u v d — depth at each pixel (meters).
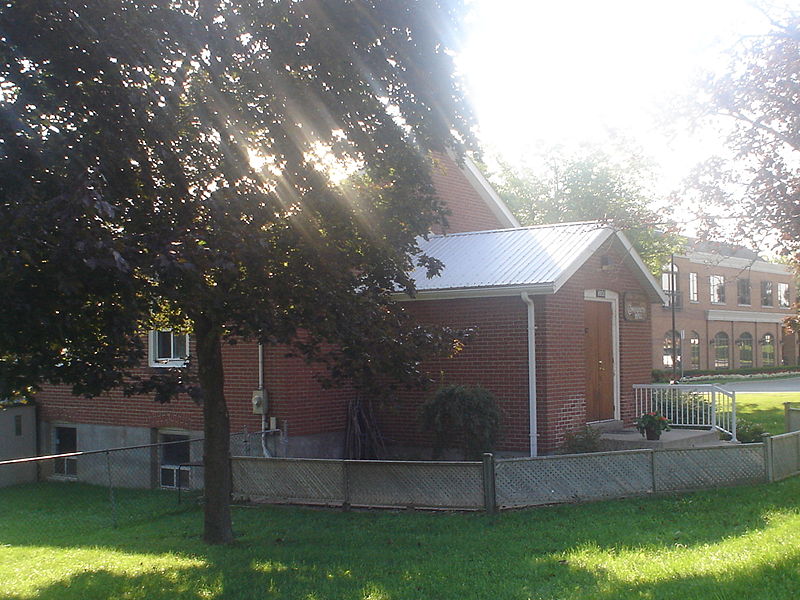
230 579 8.09
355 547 9.41
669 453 11.56
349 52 9.18
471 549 8.91
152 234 7.31
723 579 6.92
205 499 10.02
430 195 9.83
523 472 10.99
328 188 9.23
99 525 12.34
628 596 6.67
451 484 11.05
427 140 9.73
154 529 11.56
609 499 11.27
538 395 14.34
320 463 11.88
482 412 13.59
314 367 15.27
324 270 8.66
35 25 7.98
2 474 17.50
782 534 8.58
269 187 8.98
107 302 7.29
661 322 46.09
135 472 16.94
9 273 6.24
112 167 7.85
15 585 8.36
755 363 54.38
